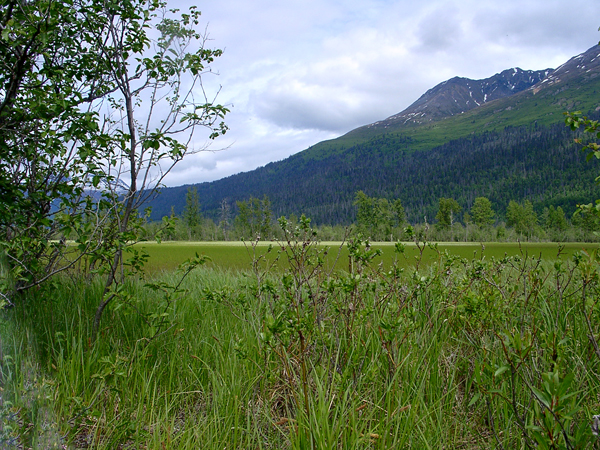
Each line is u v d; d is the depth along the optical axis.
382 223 92.06
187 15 4.47
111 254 3.79
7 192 3.81
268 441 2.76
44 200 4.30
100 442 2.72
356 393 2.79
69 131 3.50
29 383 1.81
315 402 2.67
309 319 2.49
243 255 22.25
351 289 3.07
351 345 3.26
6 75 3.96
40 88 4.02
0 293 1.85
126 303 3.74
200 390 3.56
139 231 4.37
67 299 4.80
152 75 4.50
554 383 1.70
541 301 4.29
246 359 3.29
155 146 3.83
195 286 6.41
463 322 3.81
